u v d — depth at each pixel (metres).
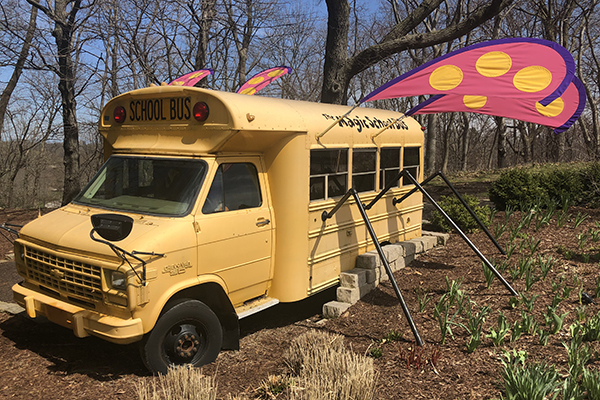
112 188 5.40
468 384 4.14
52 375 4.60
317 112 6.13
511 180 10.60
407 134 7.98
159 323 4.42
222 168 5.08
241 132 4.91
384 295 6.63
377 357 4.82
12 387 4.36
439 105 6.71
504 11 22.88
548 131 29.39
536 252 7.60
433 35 13.34
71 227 4.80
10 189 21.23
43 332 5.67
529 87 5.67
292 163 5.59
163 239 4.40
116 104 5.73
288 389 4.10
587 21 23.55
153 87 5.27
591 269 6.62
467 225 9.12
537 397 3.48
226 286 5.08
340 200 6.14
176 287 4.49
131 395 4.19
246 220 5.23
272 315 6.62
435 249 8.53
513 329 5.04
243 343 5.53
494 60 5.80
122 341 4.15
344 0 13.75
